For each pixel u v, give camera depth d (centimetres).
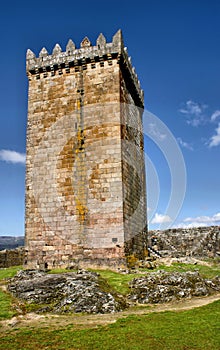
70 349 1151
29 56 3072
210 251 4053
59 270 2511
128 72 3038
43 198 2802
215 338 1204
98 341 1205
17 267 2927
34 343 1210
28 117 2992
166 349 1123
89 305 1617
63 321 1455
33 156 2903
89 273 2172
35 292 1838
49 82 3000
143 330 1298
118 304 1634
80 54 2923
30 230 2788
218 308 1572
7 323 1451
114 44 2856
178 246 4281
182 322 1382
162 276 2016
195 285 1945
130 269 2461
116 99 2794
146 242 3384
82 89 2889
